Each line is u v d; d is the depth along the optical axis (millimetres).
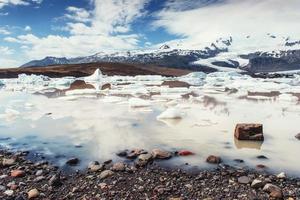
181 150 9562
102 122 14172
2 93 31078
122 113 16719
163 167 8102
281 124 13500
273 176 7344
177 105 19625
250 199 6215
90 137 11352
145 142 10570
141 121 14336
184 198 6336
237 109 18250
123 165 8109
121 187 6922
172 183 7078
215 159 8469
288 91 31578
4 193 6719
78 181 7289
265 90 32500
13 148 10062
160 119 14828
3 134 11961
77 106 19859
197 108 18672
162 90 30641
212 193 6527
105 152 9484
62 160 8781
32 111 17797
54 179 7188
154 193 6602
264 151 9391
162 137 11234
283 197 6266
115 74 78875
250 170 7777
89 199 6379
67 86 40500
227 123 13836
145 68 98500
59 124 13789
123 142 10594
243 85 37094
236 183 7008
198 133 11820
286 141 10523
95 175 7629
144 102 19672
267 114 16359
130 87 36562
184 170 7863
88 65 90875
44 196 6555
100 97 25750
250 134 10688
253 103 21328
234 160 8570
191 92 30453
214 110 17828
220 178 7301
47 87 37906
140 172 7781
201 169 7914
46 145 10352
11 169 8188
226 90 33062
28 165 8406
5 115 16359
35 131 12430
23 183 7207
